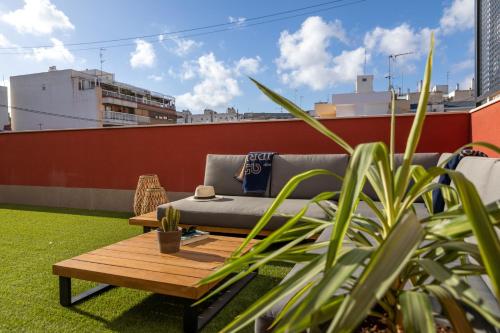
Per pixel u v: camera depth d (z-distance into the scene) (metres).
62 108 32.62
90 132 5.51
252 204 3.25
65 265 1.95
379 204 2.90
